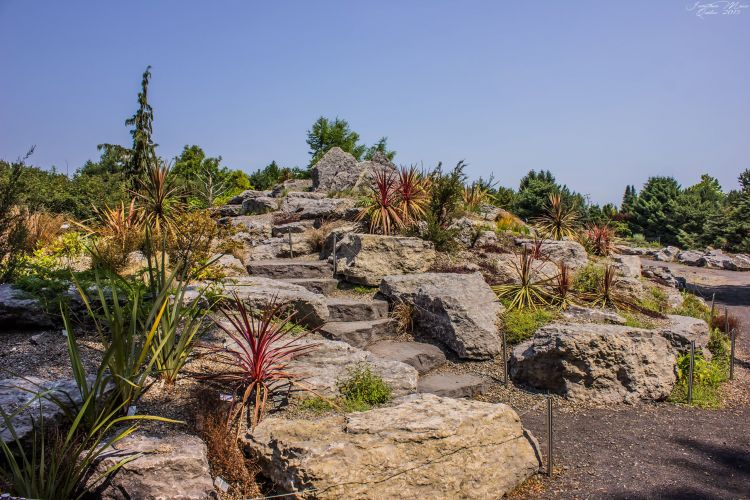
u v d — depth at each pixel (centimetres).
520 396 686
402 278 888
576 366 691
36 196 1183
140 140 1609
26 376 464
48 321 579
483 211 1739
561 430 589
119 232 857
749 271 2506
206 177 2767
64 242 825
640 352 706
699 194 3853
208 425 429
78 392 421
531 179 3697
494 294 880
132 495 361
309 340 631
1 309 561
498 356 771
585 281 1066
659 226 3731
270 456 410
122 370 441
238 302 529
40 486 339
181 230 854
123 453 374
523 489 461
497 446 462
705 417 653
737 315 1473
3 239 672
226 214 1895
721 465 508
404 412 455
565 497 445
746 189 3112
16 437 341
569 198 3519
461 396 657
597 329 708
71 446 375
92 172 2153
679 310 1171
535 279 1041
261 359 512
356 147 3559
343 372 568
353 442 405
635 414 650
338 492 378
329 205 1434
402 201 1214
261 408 482
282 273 984
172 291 587
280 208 1700
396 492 398
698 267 2648
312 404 508
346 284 963
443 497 415
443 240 1122
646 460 516
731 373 868
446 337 780
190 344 577
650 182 4009
